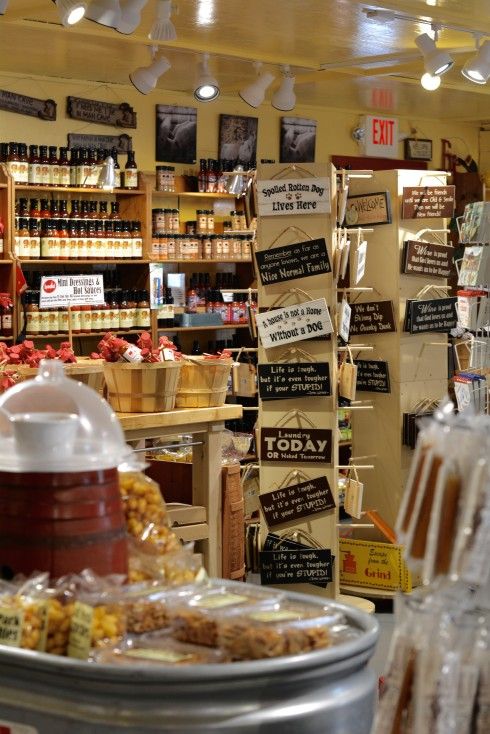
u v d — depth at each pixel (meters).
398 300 6.11
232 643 1.94
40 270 8.51
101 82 8.98
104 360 4.79
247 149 10.02
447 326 6.25
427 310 6.15
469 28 7.05
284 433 5.69
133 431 4.70
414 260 6.08
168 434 4.84
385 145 11.09
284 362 5.61
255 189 5.62
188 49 7.71
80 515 2.05
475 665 1.66
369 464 6.28
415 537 1.72
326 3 6.59
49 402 2.15
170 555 2.27
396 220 6.08
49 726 1.89
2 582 2.05
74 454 2.06
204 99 7.94
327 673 1.90
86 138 8.87
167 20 6.12
